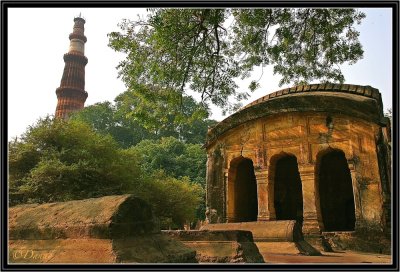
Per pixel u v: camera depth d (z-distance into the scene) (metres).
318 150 15.34
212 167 18.62
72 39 73.19
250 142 17.41
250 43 13.83
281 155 16.61
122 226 5.58
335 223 18.83
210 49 13.67
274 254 10.02
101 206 6.00
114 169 24.00
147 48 12.99
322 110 15.37
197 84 14.31
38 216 6.75
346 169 19.22
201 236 8.44
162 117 13.87
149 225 6.16
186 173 49.53
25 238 6.38
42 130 23.41
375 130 14.07
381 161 13.79
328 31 13.54
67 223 5.97
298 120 16.16
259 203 16.31
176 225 30.20
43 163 21.02
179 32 12.53
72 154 22.69
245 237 8.18
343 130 14.88
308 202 14.96
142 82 13.34
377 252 12.77
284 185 20.64
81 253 5.40
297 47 14.31
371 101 14.17
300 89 17.62
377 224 13.16
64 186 21.05
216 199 18.00
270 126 16.95
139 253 5.43
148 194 26.81
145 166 48.06
